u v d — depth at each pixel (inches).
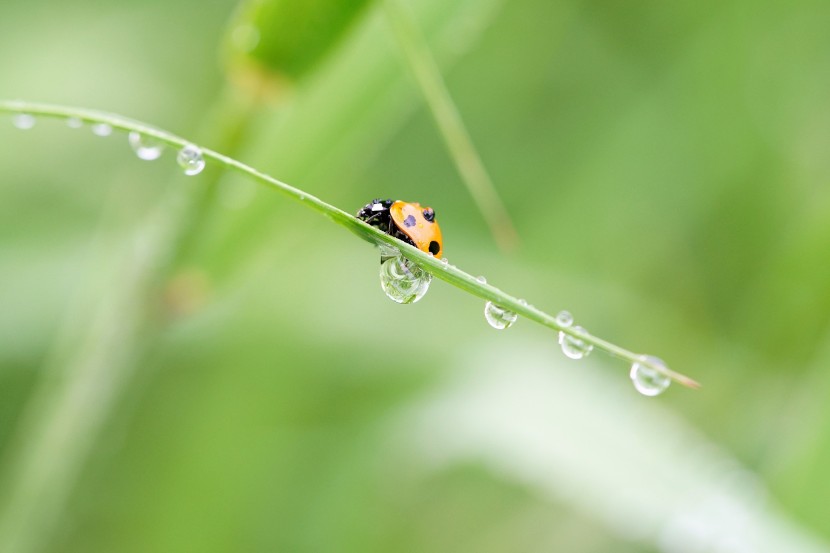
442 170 12.8
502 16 12.9
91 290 9.7
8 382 10.4
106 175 12.1
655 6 12.9
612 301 12.1
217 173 9.0
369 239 7.7
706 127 12.7
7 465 10.4
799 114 12.7
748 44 12.7
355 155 9.8
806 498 9.3
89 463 9.4
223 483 10.2
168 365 10.5
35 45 12.6
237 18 8.8
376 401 10.5
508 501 10.9
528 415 10.0
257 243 9.2
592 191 12.5
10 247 10.7
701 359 11.9
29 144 12.0
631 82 12.9
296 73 8.8
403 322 10.7
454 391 10.3
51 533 9.4
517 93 13.0
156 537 10.2
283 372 10.5
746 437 10.8
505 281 11.9
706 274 12.4
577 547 10.6
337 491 10.3
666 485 9.7
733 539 9.3
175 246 9.1
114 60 13.0
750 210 12.4
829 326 10.8
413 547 10.5
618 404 10.1
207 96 13.3
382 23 9.3
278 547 10.2
